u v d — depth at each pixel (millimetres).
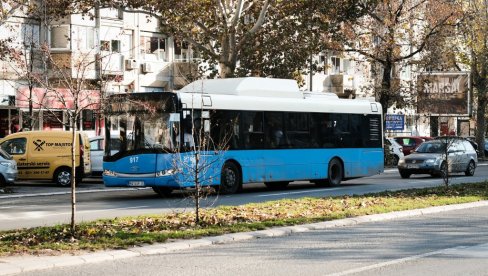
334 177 27203
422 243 12047
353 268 9711
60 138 27812
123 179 21906
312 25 34781
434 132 64250
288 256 10680
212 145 22266
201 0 33562
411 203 17922
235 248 11422
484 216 16219
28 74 22875
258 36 34844
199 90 24266
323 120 26656
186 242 11539
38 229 12672
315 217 14797
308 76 57656
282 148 24844
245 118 23547
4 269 9219
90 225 13086
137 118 21844
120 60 42562
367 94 48875
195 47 36344
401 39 44250
